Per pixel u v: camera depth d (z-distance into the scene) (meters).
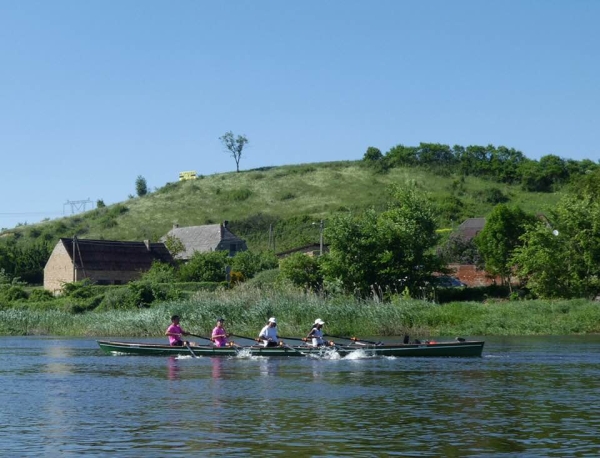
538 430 18.14
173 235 123.25
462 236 89.19
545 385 25.78
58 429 18.64
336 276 67.00
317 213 143.25
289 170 175.62
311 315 49.03
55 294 94.81
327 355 36.44
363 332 49.06
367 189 155.50
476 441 17.02
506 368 30.97
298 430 18.28
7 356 38.47
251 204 155.12
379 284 67.88
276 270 75.06
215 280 86.75
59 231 150.88
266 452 16.09
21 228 157.50
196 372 30.69
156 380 28.03
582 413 20.38
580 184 80.62
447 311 52.47
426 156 168.12
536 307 55.44
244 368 32.06
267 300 50.84
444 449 16.28
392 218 70.12
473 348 35.44
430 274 69.56
